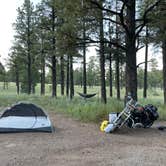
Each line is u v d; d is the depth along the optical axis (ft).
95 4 52.24
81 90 237.04
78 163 26.11
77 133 39.99
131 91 53.72
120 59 89.25
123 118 43.60
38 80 207.72
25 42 138.82
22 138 36.19
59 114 60.70
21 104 41.93
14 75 210.38
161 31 57.77
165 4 53.06
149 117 44.98
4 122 39.96
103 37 60.44
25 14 136.77
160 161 27.02
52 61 112.37
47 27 102.78
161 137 39.19
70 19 53.67
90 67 254.88
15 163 26.16
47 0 99.40
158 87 295.07
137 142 35.55
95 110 52.70
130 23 53.67
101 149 31.32
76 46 56.65
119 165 25.58
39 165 25.64
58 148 31.42
